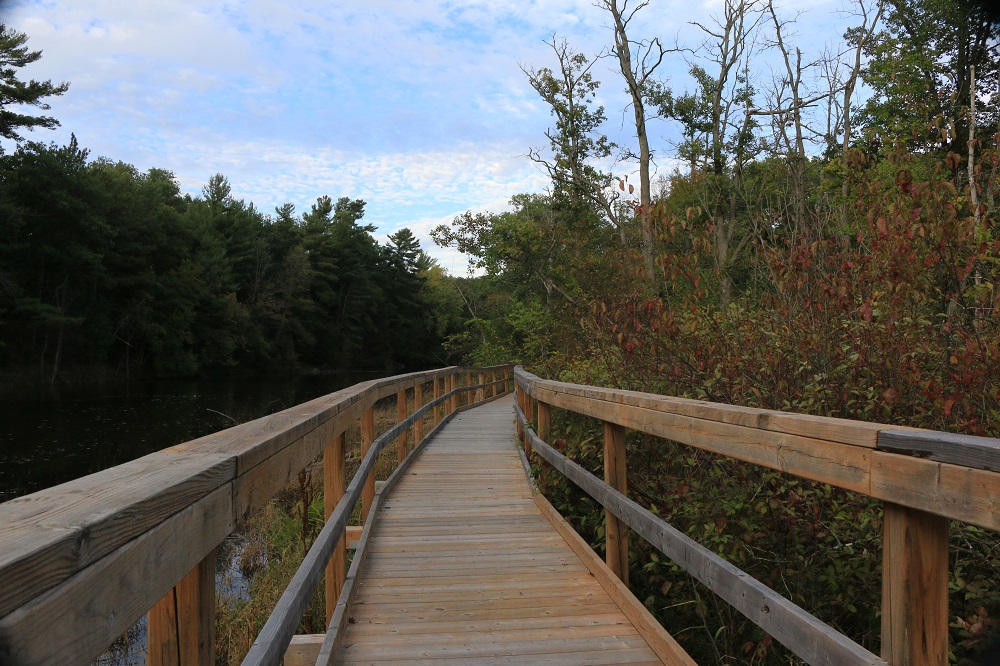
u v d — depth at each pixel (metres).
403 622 3.17
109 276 40.38
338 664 2.72
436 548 4.44
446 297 81.00
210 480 1.24
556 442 4.86
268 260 62.19
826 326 3.73
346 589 3.29
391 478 6.31
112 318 42.81
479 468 7.41
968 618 2.54
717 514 3.41
